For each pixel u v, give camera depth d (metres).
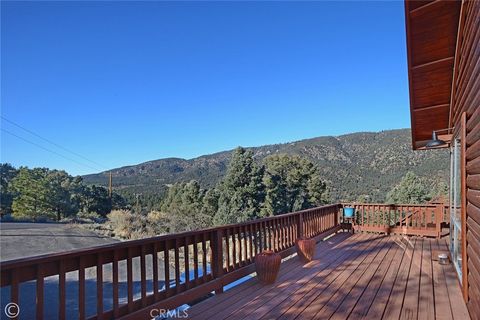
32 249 12.98
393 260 5.65
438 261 5.51
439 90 5.22
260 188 34.88
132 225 24.38
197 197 35.69
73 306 5.41
